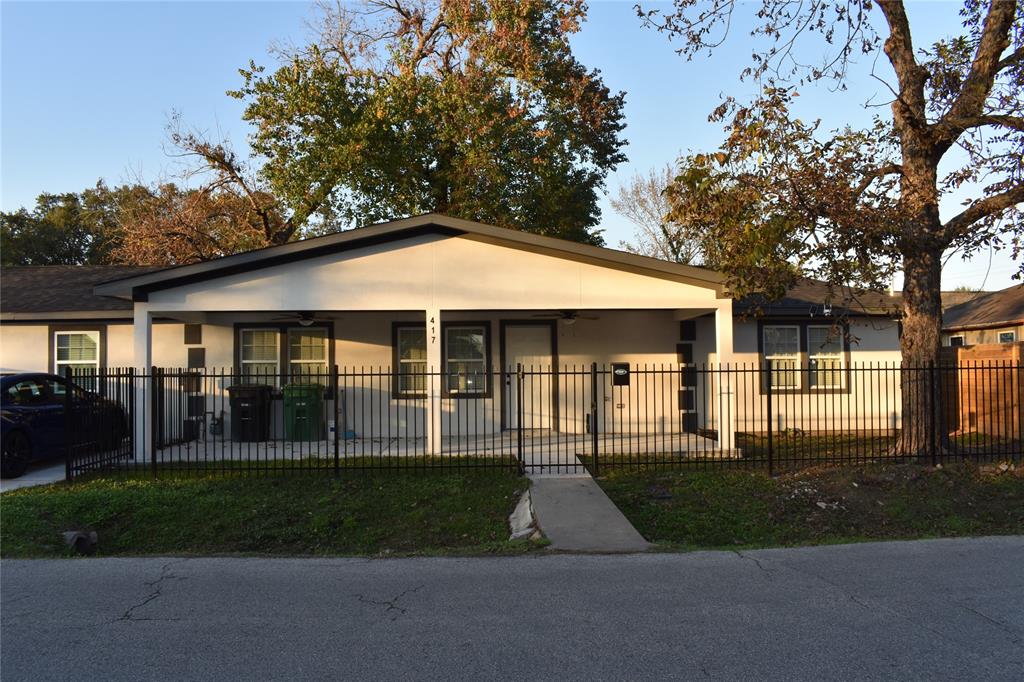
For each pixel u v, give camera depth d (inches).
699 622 197.8
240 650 182.4
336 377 416.2
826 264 420.8
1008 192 397.7
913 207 400.8
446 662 173.2
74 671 170.4
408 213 882.8
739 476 406.6
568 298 481.7
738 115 406.9
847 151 401.1
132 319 582.2
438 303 478.3
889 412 640.4
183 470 431.2
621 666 169.2
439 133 815.1
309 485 391.9
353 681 163.3
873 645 179.6
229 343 590.6
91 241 1494.8
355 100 807.1
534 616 205.3
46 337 588.4
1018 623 194.5
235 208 955.3
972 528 320.2
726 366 483.8
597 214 956.6
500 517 348.8
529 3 786.8
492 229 475.2
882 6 432.5
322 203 890.7
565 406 604.7
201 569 263.3
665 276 484.4
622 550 282.7
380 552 304.8
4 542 298.2
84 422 428.5
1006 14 398.9
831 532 321.4
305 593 231.9
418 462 451.5
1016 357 540.1
